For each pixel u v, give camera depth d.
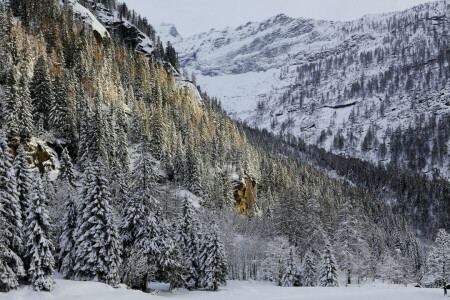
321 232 82.56
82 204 47.41
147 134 118.19
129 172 96.94
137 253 50.66
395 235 139.25
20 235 40.31
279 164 180.25
